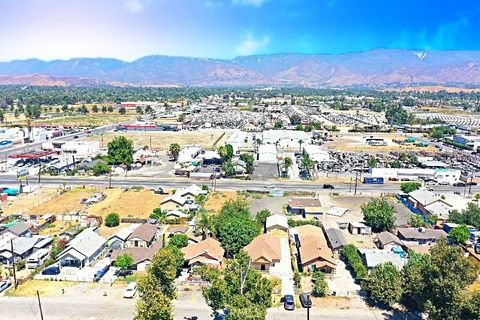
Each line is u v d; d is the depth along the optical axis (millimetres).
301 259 64250
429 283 46344
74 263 63625
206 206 93500
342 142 188625
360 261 62938
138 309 43812
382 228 79188
